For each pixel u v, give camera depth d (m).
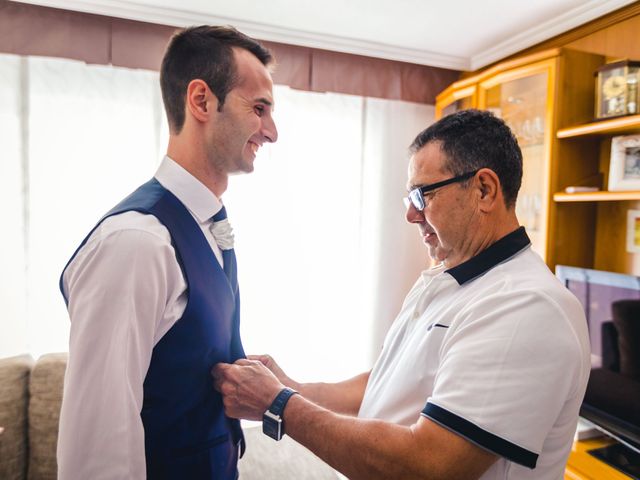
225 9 2.15
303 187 2.71
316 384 1.22
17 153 2.17
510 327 0.74
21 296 2.21
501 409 0.70
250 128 0.84
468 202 0.89
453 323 0.84
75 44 2.17
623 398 1.71
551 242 2.02
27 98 2.16
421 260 2.98
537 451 0.70
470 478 0.71
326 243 2.78
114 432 0.66
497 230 0.90
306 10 2.14
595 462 1.72
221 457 0.87
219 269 0.85
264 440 2.21
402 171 2.89
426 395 0.90
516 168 0.90
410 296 1.14
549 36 2.28
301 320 2.76
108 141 2.29
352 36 2.46
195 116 0.82
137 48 2.26
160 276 0.71
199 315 0.78
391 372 1.02
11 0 2.04
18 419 1.80
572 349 0.72
